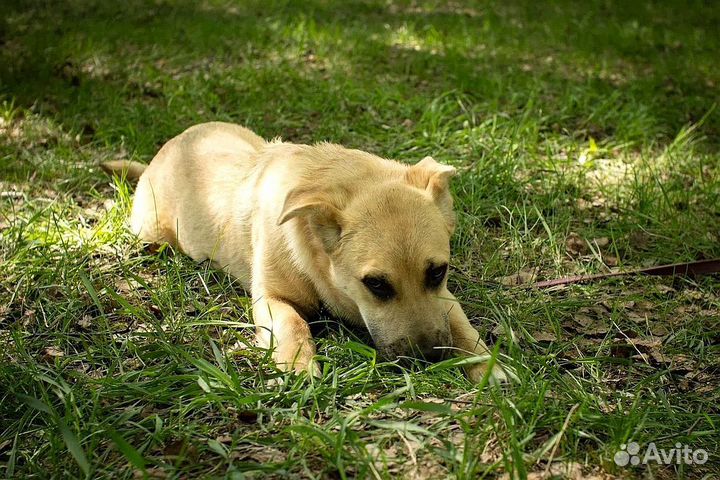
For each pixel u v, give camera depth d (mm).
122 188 1622
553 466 1030
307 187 1276
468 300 1377
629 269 1467
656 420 1115
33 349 1267
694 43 2877
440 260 1198
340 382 1166
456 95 2104
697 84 2354
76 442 1015
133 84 2221
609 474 1029
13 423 1119
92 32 2676
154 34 2684
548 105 2111
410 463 1030
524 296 1374
